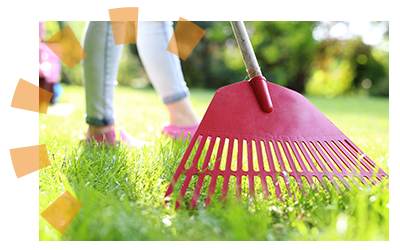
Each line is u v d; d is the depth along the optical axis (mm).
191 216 935
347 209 988
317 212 932
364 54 15930
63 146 1675
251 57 1330
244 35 1354
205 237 803
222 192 1060
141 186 1155
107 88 1684
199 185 1065
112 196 1033
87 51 1618
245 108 1255
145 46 1921
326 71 15852
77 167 1242
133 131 2395
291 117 1277
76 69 10242
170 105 2014
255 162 1482
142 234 782
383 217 903
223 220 870
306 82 15320
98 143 1657
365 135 2902
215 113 1222
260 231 823
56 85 4480
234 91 1279
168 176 1226
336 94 16906
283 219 952
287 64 14516
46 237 770
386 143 2449
